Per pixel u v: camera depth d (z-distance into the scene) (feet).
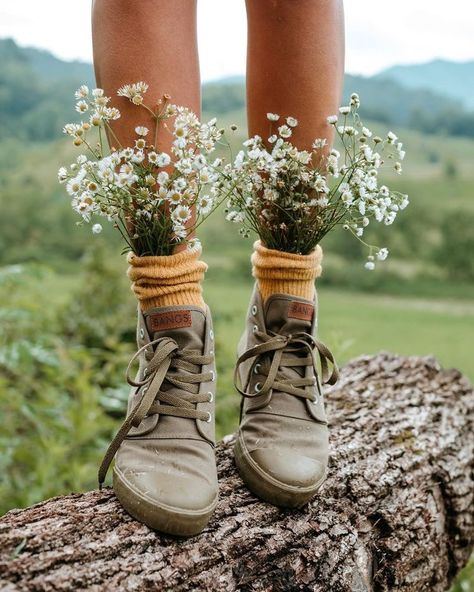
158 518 4.17
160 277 4.50
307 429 4.96
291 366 5.04
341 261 90.43
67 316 13.93
